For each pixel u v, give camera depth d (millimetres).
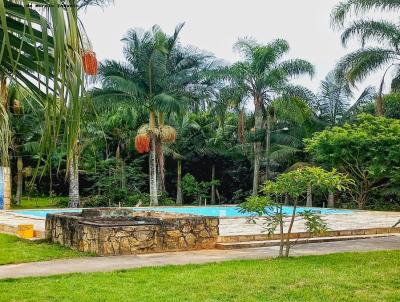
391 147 22297
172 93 25594
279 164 30766
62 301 5660
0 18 1825
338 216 18359
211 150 32094
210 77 25984
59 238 10656
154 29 25531
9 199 23406
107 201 27578
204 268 7770
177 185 32656
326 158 24375
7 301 5633
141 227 9680
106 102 24344
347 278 7012
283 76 25875
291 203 30281
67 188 33688
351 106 29359
